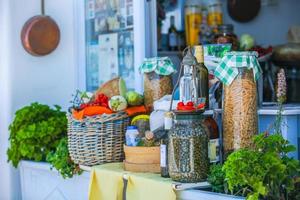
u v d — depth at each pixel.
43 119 3.30
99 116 2.68
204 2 4.12
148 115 2.70
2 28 3.48
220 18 4.14
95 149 2.69
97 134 2.69
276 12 4.76
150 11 3.26
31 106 3.31
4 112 3.50
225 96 2.36
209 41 3.65
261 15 4.69
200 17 4.04
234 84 2.32
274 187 1.97
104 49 3.53
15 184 3.47
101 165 2.64
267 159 1.94
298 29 3.68
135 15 3.24
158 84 2.79
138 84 3.24
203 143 2.21
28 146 3.18
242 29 4.61
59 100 3.65
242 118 2.30
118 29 3.42
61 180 2.98
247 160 1.94
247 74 2.31
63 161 2.84
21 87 3.50
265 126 2.55
